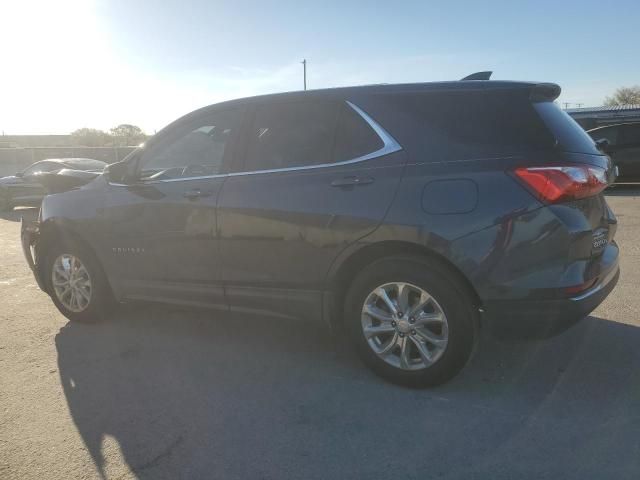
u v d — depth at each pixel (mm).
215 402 3346
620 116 33531
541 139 3049
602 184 3156
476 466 2600
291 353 4070
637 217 9492
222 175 3910
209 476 2619
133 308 5285
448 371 3238
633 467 2535
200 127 4133
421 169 3193
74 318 4879
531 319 2998
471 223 3023
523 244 2947
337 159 3490
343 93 3576
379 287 3355
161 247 4184
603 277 3207
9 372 3900
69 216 4629
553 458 2631
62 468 2730
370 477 2561
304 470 2635
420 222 3121
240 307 3930
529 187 2947
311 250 3502
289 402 3311
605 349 3865
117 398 3445
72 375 3811
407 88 3422
